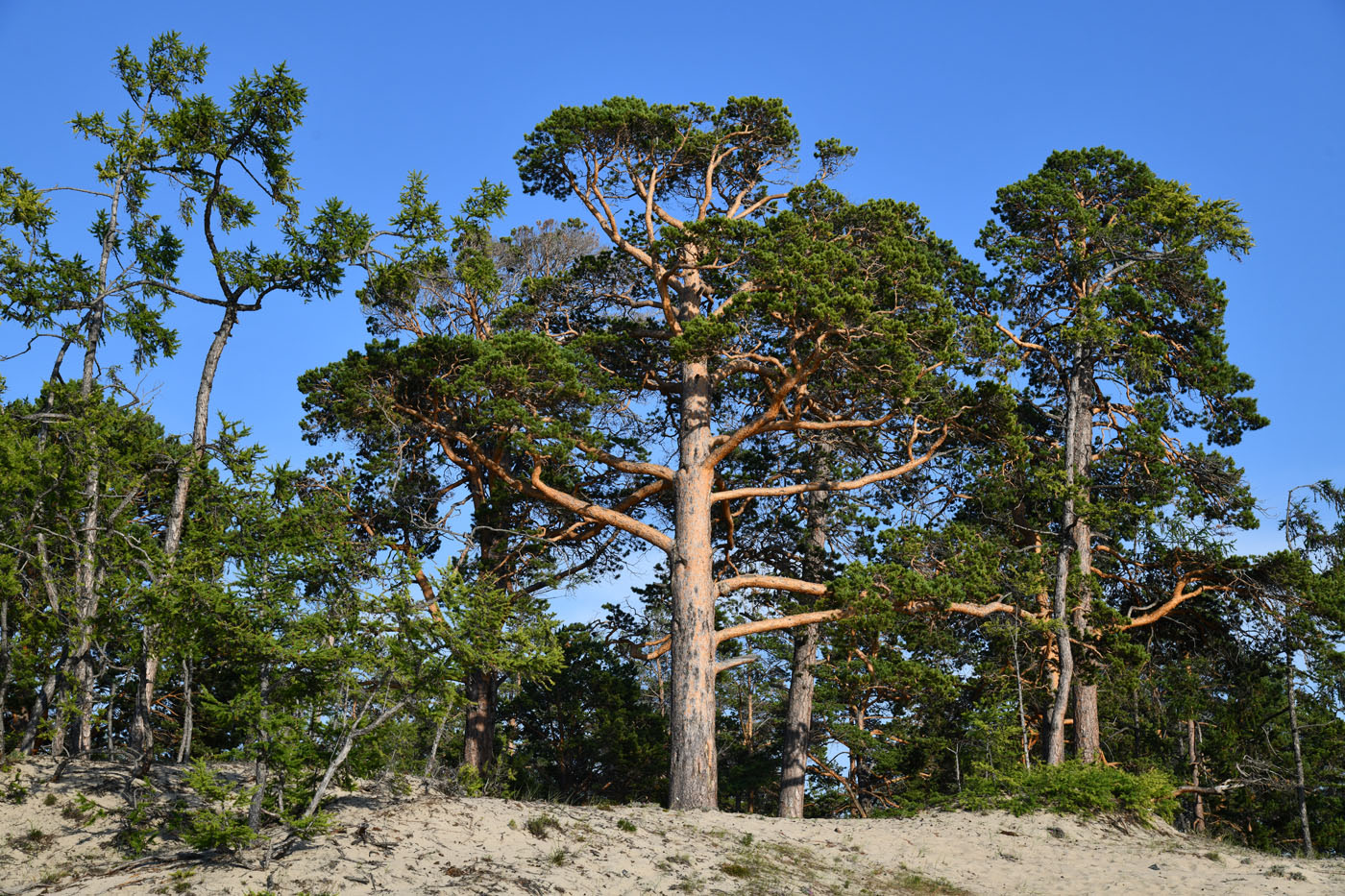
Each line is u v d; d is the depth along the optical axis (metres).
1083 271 28.80
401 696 11.63
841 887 13.70
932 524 27.42
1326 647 25.39
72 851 10.72
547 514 26.48
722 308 23.72
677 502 23.70
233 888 9.86
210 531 12.05
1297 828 31.70
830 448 26.05
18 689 15.36
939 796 24.22
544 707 34.19
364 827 11.90
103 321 18.06
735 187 28.08
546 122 25.52
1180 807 21.88
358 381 22.41
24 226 17.28
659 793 35.00
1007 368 25.20
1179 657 30.06
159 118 17.73
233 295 17.14
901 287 23.12
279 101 17.14
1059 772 20.84
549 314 27.03
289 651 10.86
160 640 11.43
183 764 14.29
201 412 16.05
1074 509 26.20
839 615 23.28
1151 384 29.02
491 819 13.48
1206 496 28.67
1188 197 27.80
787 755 27.67
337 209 17.70
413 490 23.80
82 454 14.27
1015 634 24.81
